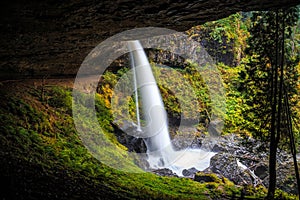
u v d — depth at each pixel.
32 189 3.68
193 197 5.82
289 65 7.17
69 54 6.25
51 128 6.74
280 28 6.75
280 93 6.12
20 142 5.52
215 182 7.38
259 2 3.92
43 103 7.33
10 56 5.35
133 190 5.20
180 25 4.82
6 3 3.00
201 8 3.99
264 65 6.86
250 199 6.22
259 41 6.80
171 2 3.69
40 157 5.29
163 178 6.93
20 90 7.38
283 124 7.01
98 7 3.56
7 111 6.30
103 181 5.28
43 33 4.27
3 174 3.82
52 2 3.18
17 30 3.91
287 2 4.07
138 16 4.07
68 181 4.52
